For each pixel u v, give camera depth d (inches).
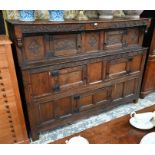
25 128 59.6
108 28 61.9
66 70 59.4
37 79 55.0
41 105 59.9
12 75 49.9
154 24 75.9
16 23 45.5
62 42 56.7
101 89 72.2
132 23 66.7
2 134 56.1
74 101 66.9
